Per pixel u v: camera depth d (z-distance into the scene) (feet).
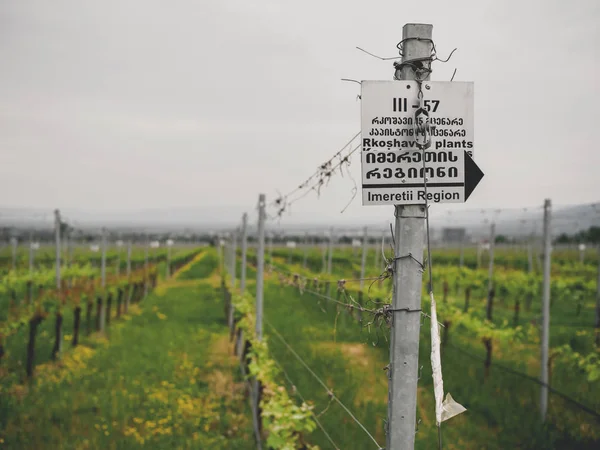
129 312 62.59
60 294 40.22
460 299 66.33
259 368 23.73
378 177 7.82
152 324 54.03
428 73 7.86
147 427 25.03
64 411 26.66
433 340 7.13
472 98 7.98
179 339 45.52
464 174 7.98
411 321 7.84
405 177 7.87
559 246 100.78
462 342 40.52
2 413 25.62
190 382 32.01
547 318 24.99
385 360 34.99
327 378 30.94
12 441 22.67
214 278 113.19
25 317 39.17
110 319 55.72
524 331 44.75
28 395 29.01
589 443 21.85
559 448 21.80
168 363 36.52
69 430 24.48
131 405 27.68
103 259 58.44
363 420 24.49
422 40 7.80
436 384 7.06
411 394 7.84
